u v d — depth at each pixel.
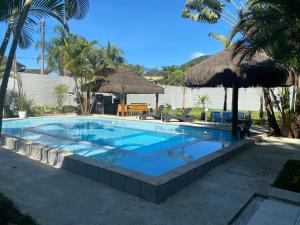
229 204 4.73
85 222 4.00
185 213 4.38
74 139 12.07
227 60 9.98
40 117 16.89
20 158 7.46
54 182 5.63
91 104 21.16
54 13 5.20
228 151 7.83
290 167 6.88
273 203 4.88
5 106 17.08
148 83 21.00
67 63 18.64
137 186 4.99
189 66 30.61
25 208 4.38
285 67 9.73
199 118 19.12
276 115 17.83
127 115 20.30
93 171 5.83
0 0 4.44
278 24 6.29
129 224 3.98
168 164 8.27
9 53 4.31
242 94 28.64
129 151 9.73
